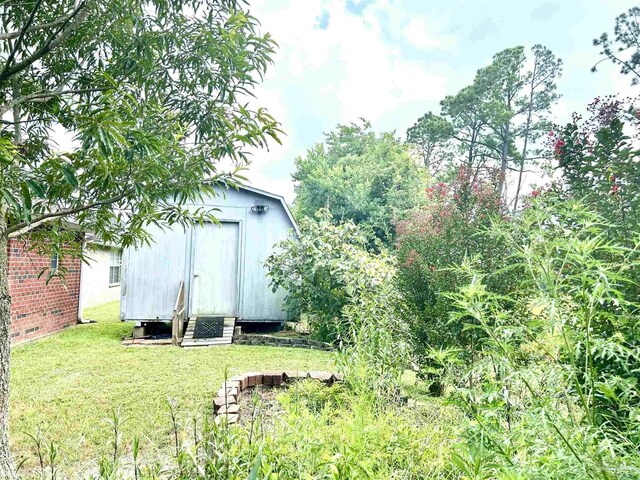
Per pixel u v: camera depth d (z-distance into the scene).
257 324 9.50
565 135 2.86
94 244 3.73
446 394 2.77
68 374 5.20
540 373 1.38
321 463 1.54
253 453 1.61
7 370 2.24
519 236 2.03
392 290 5.18
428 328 4.14
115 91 2.21
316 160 25.14
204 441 1.62
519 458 1.31
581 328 1.45
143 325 8.66
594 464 1.04
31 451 3.03
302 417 2.11
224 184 2.81
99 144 1.85
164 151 2.36
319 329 7.68
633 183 2.44
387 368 3.12
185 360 6.05
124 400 4.17
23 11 2.55
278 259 8.40
